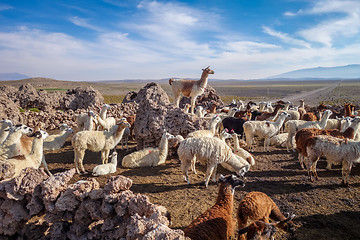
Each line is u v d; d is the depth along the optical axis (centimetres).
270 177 877
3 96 1644
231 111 1630
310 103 4906
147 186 793
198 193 748
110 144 916
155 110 1167
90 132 891
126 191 466
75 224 494
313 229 563
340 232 551
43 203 498
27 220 526
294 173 916
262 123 1206
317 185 805
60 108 2811
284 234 546
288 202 691
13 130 842
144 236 333
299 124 1198
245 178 866
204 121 1226
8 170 612
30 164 701
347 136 973
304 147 859
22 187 482
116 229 464
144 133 1148
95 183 500
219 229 435
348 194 738
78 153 881
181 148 783
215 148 757
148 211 425
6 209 494
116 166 978
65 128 1253
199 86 1658
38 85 15062
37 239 536
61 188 495
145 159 972
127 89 13538
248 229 416
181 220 594
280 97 7281
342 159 774
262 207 498
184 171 803
